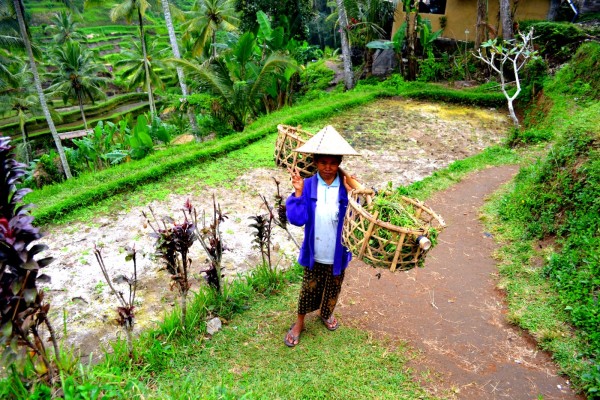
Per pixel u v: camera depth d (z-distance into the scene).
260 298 4.00
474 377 3.04
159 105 40.69
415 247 2.69
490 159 7.89
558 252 4.27
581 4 16.61
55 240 5.29
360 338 3.42
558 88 10.14
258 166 7.71
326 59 21.95
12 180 2.47
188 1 69.00
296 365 3.13
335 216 2.96
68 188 7.21
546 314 3.58
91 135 13.45
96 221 5.77
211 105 11.09
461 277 4.30
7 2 16.23
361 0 16.70
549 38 12.94
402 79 14.60
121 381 2.78
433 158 8.29
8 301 2.34
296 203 2.91
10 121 37.66
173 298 4.16
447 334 3.50
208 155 7.96
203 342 3.40
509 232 4.99
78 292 4.25
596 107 5.53
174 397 2.69
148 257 4.88
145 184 6.91
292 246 5.08
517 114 11.52
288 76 14.27
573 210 4.50
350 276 4.33
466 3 16.20
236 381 2.98
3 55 24.45
